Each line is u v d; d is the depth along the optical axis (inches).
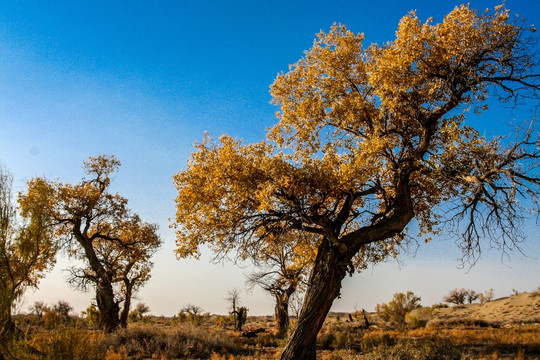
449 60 474.9
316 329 500.4
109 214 1214.3
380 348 583.8
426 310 1690.5
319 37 586.6
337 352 669.3
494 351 561.6
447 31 477.4
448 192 568.4
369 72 509.7
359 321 1525.6
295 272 774.5
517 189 419.5
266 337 1007.0
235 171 513.0
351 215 597.3
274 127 617.6
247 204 531.8
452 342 685.3
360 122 554.9
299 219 523.2
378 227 513.7
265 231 569.0
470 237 488.7
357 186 550.0
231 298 1497.3
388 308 1406.3
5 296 416.2
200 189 536.1
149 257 1337.4
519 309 1530.5
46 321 925.8
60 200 1121.4
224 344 821.2
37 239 464.1
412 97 504.4
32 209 476.7
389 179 581.9
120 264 1293.1
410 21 484.7
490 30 462.9
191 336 813.9
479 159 447.2
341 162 585.9
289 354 491.2
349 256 514.9
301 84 596.1
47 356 425.7
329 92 584.1
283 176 496.1
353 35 577.9
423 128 509.4
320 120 576.1
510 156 427.8
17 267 439.8
